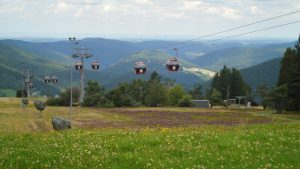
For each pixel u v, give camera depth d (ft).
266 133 99.66
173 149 80.69
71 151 81.56
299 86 515.09
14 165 70.28
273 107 542.16
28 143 96.78
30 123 328.90
